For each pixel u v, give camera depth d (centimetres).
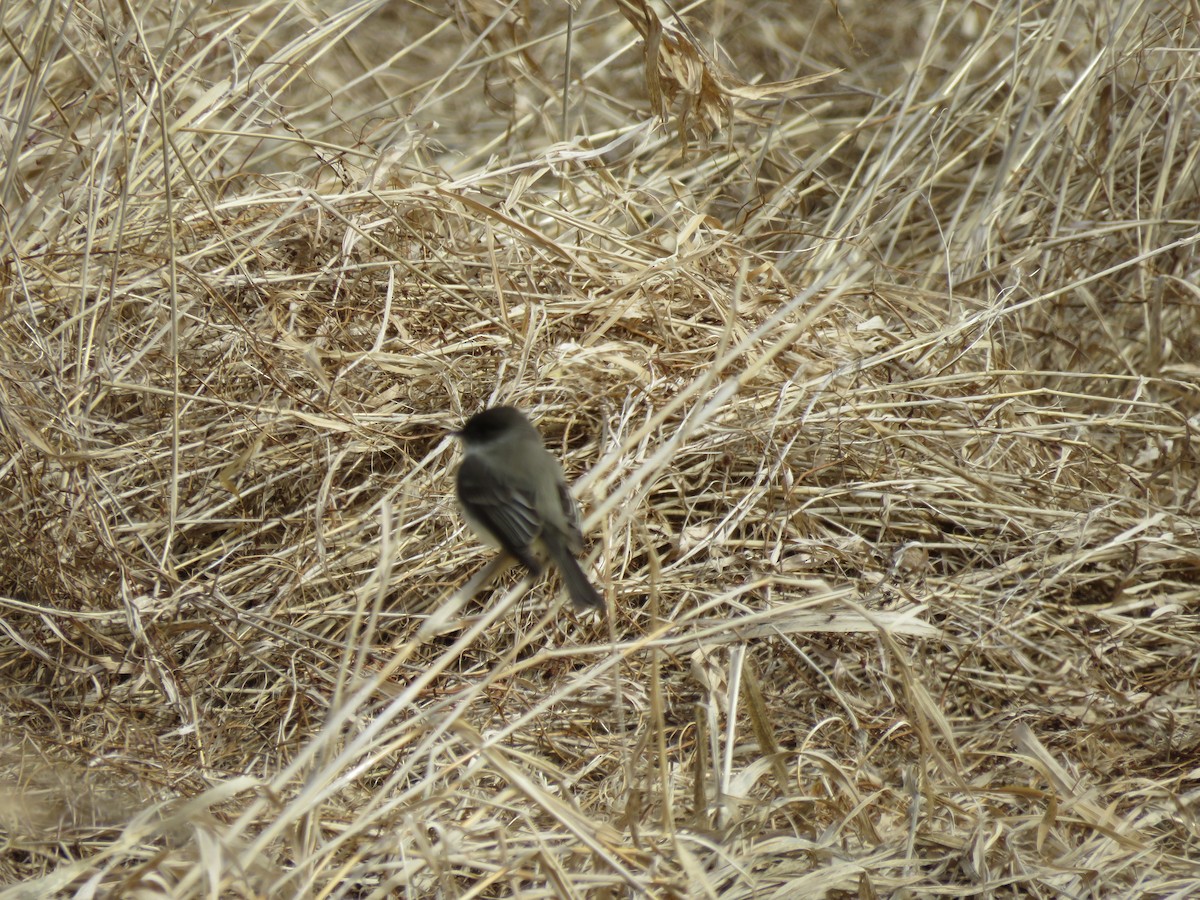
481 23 1409
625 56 1716
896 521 1035
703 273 1159
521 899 645
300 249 1150
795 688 913
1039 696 913
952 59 1702
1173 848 788
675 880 685
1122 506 1060
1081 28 1616
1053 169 1476
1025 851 771
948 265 1251
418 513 956
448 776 795
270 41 1594
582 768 822
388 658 886
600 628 905
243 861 572
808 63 1672
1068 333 1343
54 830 742
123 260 1075
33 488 909
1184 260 1366
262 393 1024
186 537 977
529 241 1162
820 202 1534
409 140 1223
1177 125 1356
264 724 864
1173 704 916
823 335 1144
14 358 970
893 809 792
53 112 1263
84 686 879
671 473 1000
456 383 1045
